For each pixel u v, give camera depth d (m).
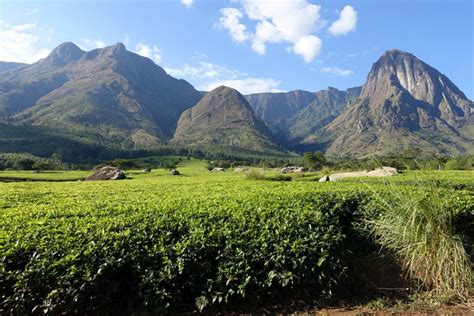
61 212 6.93
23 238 4.96
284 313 4.79
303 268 4.99
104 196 10.55
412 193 6.74
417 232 5.62
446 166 32.56
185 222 5.85
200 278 4.87
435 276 5.39
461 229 6.92
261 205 7.18
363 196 8.60
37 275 4.27
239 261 4.91
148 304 4.56
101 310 4.66
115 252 4.74
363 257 6.46
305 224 5.91
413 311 4.86
